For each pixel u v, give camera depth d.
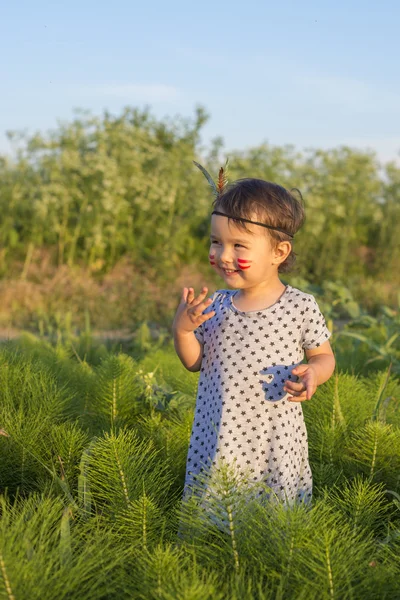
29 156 13.88
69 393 3.93
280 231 2.61
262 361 2.64
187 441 3.32
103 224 13.75
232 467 2.51
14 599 1.89
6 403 3.47
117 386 3.82
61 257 13.45
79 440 3.16
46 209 12.98
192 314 2.58
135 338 7.41
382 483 3.04
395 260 16.03
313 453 3.40
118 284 11.52
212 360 2.73
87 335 6.77
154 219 14.27
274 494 2.46
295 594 2.02
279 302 2.71
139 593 2.02
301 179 16.02
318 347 2.73
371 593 2.06
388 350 5.48
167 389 4.20
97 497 2.80
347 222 15.96
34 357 4.81
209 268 14.05
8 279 12.66
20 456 3.02
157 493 2.79
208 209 14.59
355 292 13.75
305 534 2.16
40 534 2.18
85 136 14.45
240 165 15.69
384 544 2.34
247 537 2.28
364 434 3.31
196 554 2.25
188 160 14.80
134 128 15.46
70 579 2.01
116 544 2.39
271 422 2.63
